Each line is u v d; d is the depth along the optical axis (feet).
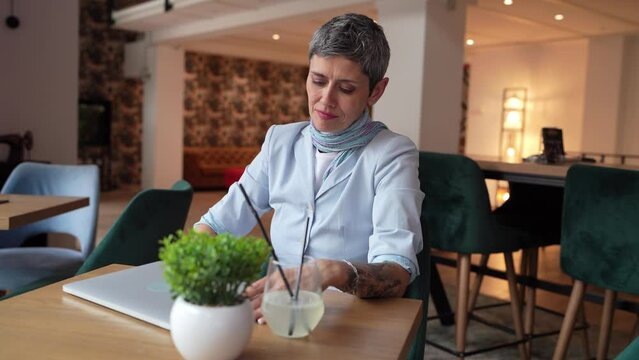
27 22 16.16
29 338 2.84
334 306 3.46
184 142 38.42
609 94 27.12
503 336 10.71
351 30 3.83
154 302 3.36
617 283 6.97
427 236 4.25
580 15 22.56
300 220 4.36
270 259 3.04
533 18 23.38
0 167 15.55
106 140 34.65
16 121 16.12
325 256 4.24
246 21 24.21
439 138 17.15
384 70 4.02
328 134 4.22
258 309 3.18
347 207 4.19
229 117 40.01
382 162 4.14
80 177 9.57
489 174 9.29
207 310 2.49
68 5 16.81
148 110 32.42
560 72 29.58
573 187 7.36
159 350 2.76
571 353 9.94
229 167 37.86
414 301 3.59
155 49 31.71
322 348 2.83
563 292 8.81
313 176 4.33
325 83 3.99
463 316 8.63
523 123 31.07
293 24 27.02
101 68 35.50
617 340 10.73
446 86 17.15
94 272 4.16
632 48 26.86
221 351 2.51
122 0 28.43
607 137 27.27
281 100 42.09
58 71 16.78
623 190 6.81
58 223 9.52
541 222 9.82
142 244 7.13
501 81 31.99
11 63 15.97
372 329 3.10
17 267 8.09
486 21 24.58
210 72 38.99
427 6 16.44
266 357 2.71
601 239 7.09
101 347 2.77
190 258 2.45
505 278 9.66
